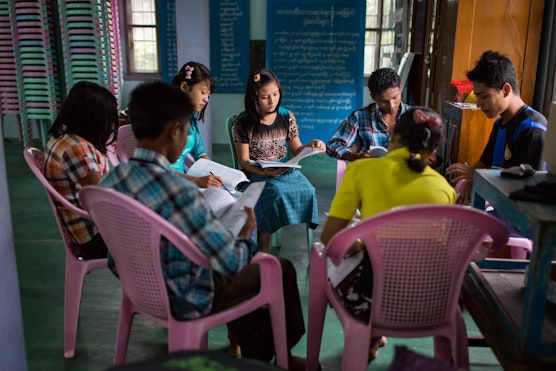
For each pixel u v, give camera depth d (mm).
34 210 4348
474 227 1478
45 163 2154
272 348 1942
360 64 6746
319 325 1904
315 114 6934
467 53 3697
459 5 3619
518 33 3617
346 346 1645
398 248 1498
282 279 1804
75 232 2164
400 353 1094
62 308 2701
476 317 1893
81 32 6012
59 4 5969
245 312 1712
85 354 2285
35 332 2455
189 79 2895
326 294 1874
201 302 1615
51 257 3373
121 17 6941
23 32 6094
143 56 7145
